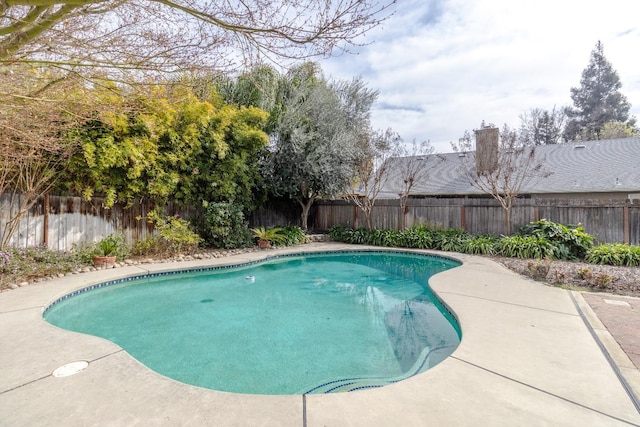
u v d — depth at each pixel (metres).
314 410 2.33
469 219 11.51
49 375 2.81
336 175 12.39
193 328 4.83
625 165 13.38
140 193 9.16
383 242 12.20
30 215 7.50
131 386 2.65
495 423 2.18
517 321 4.13
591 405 2.38
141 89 3.54
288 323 5.07
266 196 13.02
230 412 2.31
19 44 2.39
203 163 10.35
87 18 2.98
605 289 5.74
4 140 5.24
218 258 9.23
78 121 5.67
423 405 2.38
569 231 8.95
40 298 5.09
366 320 5.21
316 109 12.18
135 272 7.09
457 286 5.95
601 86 35.38
